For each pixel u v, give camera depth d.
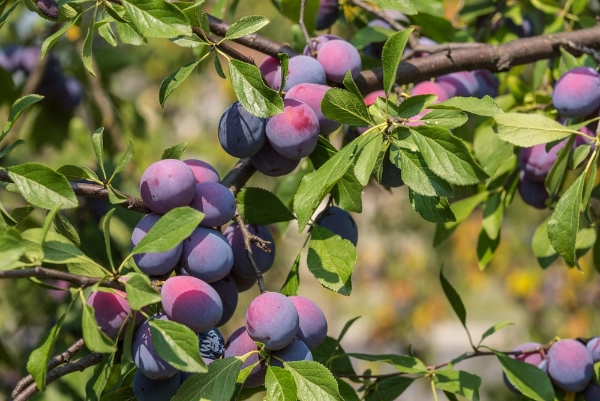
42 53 1.06
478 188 1.37
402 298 3.21
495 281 3.43
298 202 1.04
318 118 1.09
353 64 1.16
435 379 1.15
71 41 1.76
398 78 1.26
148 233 0.98
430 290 3.20
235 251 1.09
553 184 1.21
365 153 1.04
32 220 1.46
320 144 1.10
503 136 1.14
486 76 1.34
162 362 0.99
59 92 1.66
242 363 1.01
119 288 0.98
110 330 0.99
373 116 1.09
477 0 1.47
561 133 1.13
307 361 1.01
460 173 1.02
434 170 1.02
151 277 1.03
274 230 2.06
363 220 3.24
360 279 3.34
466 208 1.35
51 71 1.64
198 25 1.07
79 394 1.43
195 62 1.07
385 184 1.09
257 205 1.12
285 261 2.38
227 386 1.00
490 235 1.33
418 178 1.04
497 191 1.34
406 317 3.22
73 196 0.99
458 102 1.04
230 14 1.43
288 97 1.09
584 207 1.13
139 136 1.88
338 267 1.06
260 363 1.03
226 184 1.11
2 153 1.03
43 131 1.69
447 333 4.70
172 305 0.99
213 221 1.04
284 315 1.01
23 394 1.01
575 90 1.20
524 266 2.96
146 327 0.99
